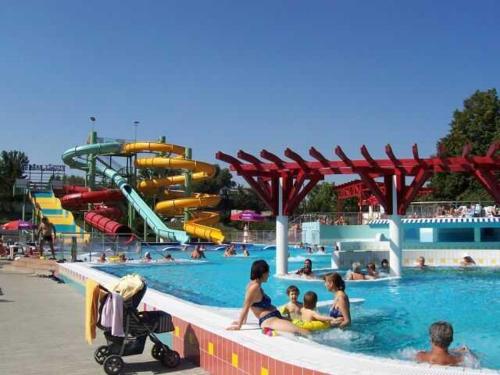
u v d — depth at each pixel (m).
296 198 16.73
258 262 6.45
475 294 12.90
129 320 6.26
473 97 44.91
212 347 6.09
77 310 10.81
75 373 6.15
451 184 43.03
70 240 21.05
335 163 16.08
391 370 4.38
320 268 19.36
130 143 41.22
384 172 16.31
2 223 54.47
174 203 39.59
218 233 35.00
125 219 43.72
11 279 17.16
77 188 42.34
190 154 42.97
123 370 6.29
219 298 12.75
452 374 4.25
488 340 7.98
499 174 30.78
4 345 7.59
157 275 18.12
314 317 7.95
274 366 4.90
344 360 4.72
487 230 25.66
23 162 71.88
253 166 16.56
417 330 8.38
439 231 26.39
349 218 31.02
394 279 15.86
